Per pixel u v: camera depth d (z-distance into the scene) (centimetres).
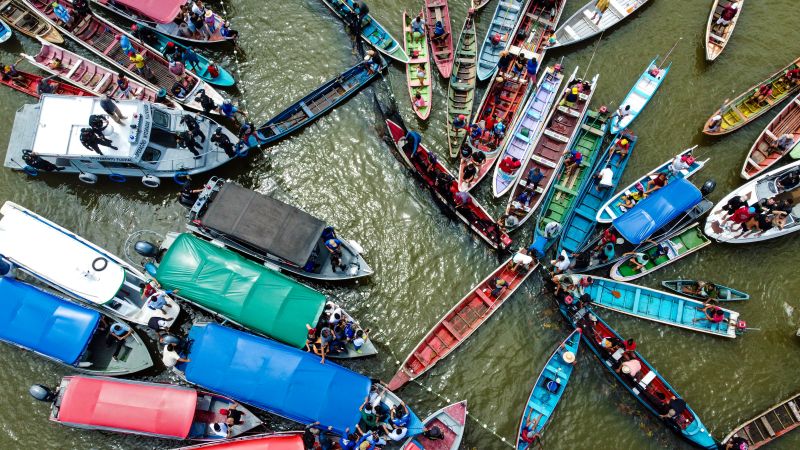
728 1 4062
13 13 3988
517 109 3728
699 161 3750
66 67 3834
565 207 3553
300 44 4031
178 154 3534
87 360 3164
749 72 3988
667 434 3192
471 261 3531
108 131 3334
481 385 3288
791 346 3388
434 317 3425
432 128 3803
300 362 3003
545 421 3161
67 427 3167
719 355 3353
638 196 3525
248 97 3900
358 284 3466
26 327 3088
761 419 3162
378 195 3678
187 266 3161
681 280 3425
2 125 3797
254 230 3188
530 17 3981
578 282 3309
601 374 3284
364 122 3816
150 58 3875
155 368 3234
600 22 4012
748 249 3538
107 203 3650
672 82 3950
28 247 3241
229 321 3303
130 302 3269
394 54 3894
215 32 3938
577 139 3722
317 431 2995
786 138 3544
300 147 3769
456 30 4072
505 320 3400
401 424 2962
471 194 3662
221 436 3012
